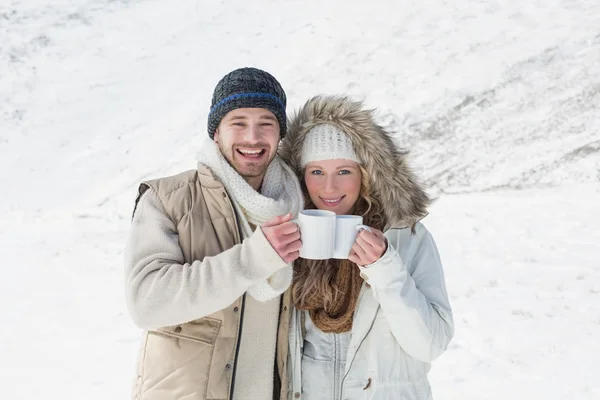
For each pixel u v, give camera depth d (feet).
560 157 38.47
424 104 46.44
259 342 6.42
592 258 23.82
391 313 6.10
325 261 6.88
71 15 71.46
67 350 17.56
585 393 13.62
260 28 64.69
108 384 15.16
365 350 6.70
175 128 51.06
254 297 6.11
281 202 6.44
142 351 6.29
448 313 6.63
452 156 40.81
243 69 6.63
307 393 6.86
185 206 6.32
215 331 6.04
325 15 63.41
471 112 44.68
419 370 6.74
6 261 28.81
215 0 72.84
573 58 47.70
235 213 6.30
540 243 26.32
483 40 52.95
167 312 5.53
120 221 37.55
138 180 44.68
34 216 40.06
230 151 6.46
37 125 54.90
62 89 59.77
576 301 19.43
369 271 5.93
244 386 6.35
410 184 7.06
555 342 16.47
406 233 7.07
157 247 5.93
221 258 5.56
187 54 62.95
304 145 7.11
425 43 54.65
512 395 13.70
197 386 5.91
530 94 45.21
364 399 6.53
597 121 41.09
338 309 6.87
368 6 63.21
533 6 56.39
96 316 20.58
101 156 49.29
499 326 17.76
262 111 6.44
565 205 32.01
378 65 53.01
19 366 16.46
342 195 7.06
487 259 24.64
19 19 70.54
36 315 20.86
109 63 63.41
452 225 30.19
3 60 64.08
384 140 7.02
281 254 5.48
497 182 37.32
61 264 27.94
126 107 56.08
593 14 52.85
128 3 74.23
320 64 55.11
